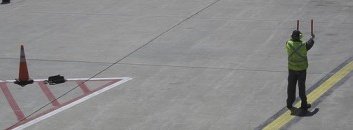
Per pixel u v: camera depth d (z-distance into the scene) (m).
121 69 18.98
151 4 27.58
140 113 15.46
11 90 17.38
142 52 20.64
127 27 23.77
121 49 21.03
